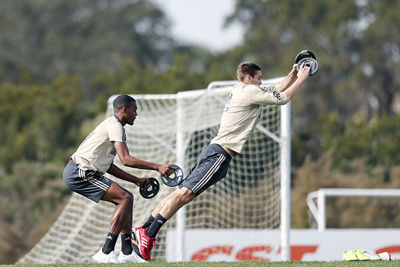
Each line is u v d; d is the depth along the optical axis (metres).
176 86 114.94
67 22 197.50
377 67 145.38
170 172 28.69
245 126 28.95
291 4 149.88
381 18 142.88
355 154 94.94
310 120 138.50
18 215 83.25
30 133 106.69
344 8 144.38
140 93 116.25
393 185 75.12
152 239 29.09
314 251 45.06
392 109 148.00
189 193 28.75
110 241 28.91
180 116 44.84
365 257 29.48
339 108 144.00
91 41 193.62
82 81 179.75
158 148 49.84
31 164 95.31
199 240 44.81
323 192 47.69
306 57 29.16
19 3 196.25
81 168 28.56
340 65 142.38
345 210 72.12
